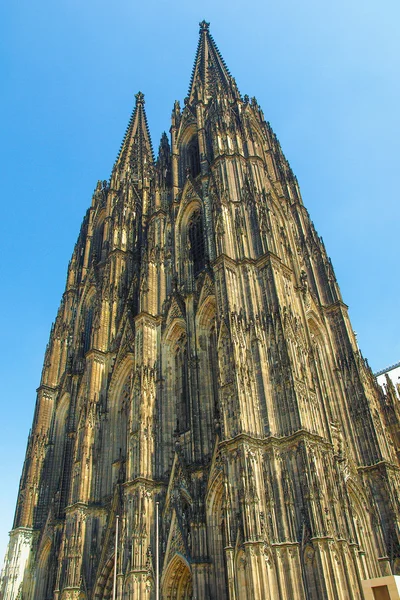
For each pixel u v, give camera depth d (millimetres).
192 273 76438
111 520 64500
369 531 58844
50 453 88688
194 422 60000
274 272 62156
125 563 55500
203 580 49031
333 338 77312
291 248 81000
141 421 63781
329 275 84125
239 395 51719
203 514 53125
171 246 84000
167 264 82062
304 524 44688
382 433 66500
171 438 63969
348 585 42438
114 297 91938
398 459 77812
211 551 50438
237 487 47531
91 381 79938
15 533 80000
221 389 54156
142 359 69500
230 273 62375
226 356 55844
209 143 90062
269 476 48031
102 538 65250
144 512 57312
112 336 87125
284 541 44406
